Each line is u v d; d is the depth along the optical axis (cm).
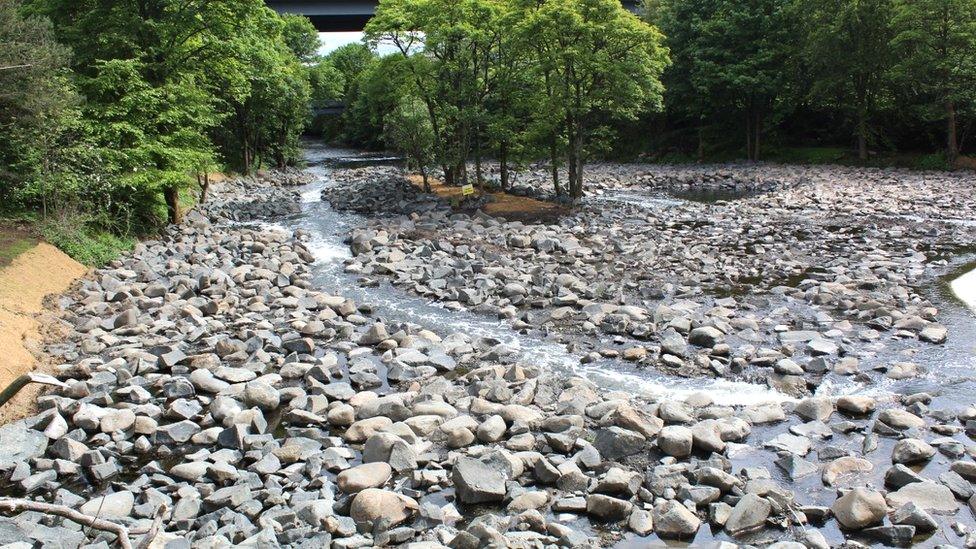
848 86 4906
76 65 2423
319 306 1744
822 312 1597
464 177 3503
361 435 1038
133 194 2497
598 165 5925
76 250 2027
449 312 1733
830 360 1317
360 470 902
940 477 874
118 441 1030
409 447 958
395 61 3431
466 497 861
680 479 885
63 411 1120
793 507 826
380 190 3853
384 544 771
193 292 1822
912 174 4128
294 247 2456
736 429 1019
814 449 983
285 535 771
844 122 5181
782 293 1783
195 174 3500
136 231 2538
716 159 5875
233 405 1139
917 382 1212
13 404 1145
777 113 5494
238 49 2762
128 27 2456
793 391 1197
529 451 966
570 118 3306
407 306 1789
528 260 2233
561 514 831
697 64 5459
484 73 3381
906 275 1917
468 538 745
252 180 4669
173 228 2708
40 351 1385
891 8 4372
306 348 1417
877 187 3616
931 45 4225
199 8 2588
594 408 1098
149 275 1994
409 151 3919
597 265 2139
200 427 1088
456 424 1041
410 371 1304
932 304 1658
